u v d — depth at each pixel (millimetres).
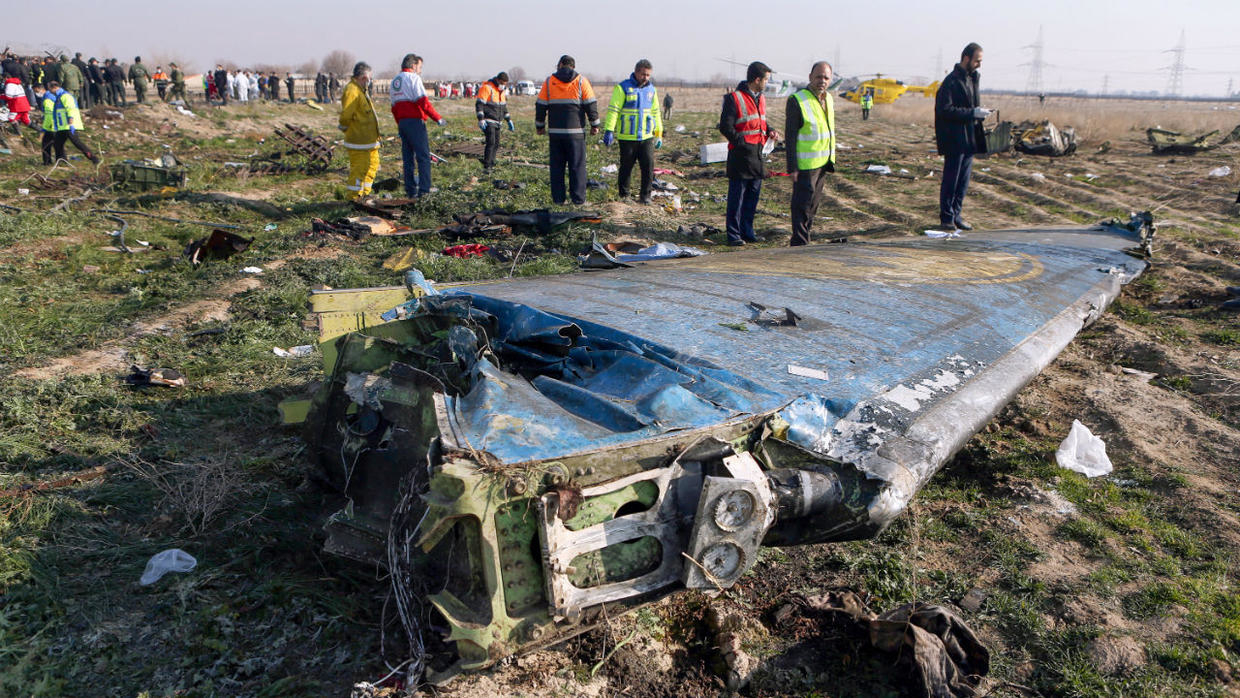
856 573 3277
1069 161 17828
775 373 3092
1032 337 4391
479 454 2174
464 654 2184
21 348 5316
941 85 9344
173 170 12203
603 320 3436
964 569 3336
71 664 2531
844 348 3533
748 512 2354
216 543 3225
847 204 12336
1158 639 2865
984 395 3512
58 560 3008
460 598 2293
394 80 10461
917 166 16625
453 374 3127
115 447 4035
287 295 6520
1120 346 6086
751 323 3666
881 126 30703
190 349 5500
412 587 2590
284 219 10406
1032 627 2936
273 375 5113
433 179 13328
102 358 5238
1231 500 3816
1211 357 5777
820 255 5820
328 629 2750
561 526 2219
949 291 4766
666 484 2396
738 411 2680
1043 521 3699
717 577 2381
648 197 11320
